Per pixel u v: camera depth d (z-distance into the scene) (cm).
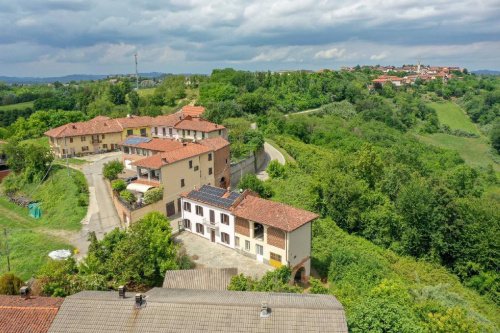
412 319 2675
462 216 5884
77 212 5925
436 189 6097
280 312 2397
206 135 8119
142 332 2355
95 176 7288
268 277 3881
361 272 4494
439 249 5897
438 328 2747
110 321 2438
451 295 4084
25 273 4434
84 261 4281
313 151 9519
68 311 2538
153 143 7281
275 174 7381
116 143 9244
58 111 12225
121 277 3806
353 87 16450
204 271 3581
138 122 9594
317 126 12194
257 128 10800
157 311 2472
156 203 5606
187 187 6109
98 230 5394
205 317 2406
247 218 4581
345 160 7694
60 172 7494
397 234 6162
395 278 4619
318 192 6562
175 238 5228
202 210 5188
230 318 2388
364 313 2583
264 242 4519
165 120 9244
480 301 5066
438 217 5859
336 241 5519
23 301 2800
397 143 11844
